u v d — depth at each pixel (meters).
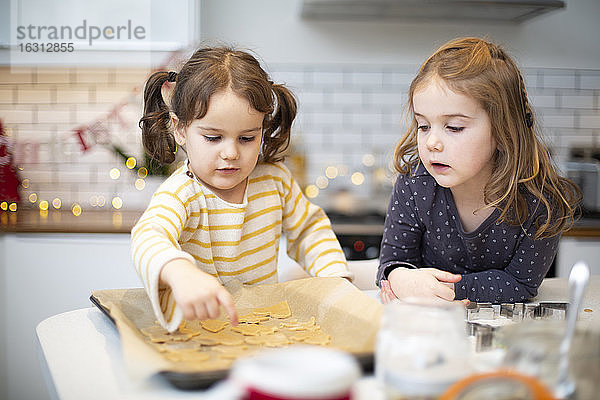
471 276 1.24
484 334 0.75
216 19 2.87
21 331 2.32
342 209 2.81
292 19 2.90
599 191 2.61
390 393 0.55
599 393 0.58
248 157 1.08
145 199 2.83
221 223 1.16
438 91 1.04
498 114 1.07
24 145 2.81
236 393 0.44
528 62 2.96
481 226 1.25
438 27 2.92
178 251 0.86
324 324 0.90
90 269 2.32
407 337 0.56
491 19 2.87
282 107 1.26
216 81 1.03
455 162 1.06
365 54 2.92
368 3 2.56
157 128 1.25
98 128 2.82
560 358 0.57
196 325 0.90
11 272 2.31
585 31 2.96
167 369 0.66
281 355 0.47
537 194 1.18
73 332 0.90
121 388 0.68
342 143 2.95
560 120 2.96
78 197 2.84
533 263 1.24
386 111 2.95
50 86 2.81
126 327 0.77
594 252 2.44
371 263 1.49
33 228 2.31
